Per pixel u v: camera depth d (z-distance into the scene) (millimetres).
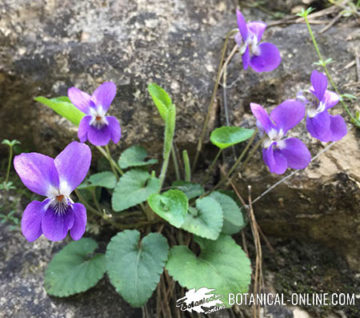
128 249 86
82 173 67
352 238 94
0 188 105
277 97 105
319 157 93
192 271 83
